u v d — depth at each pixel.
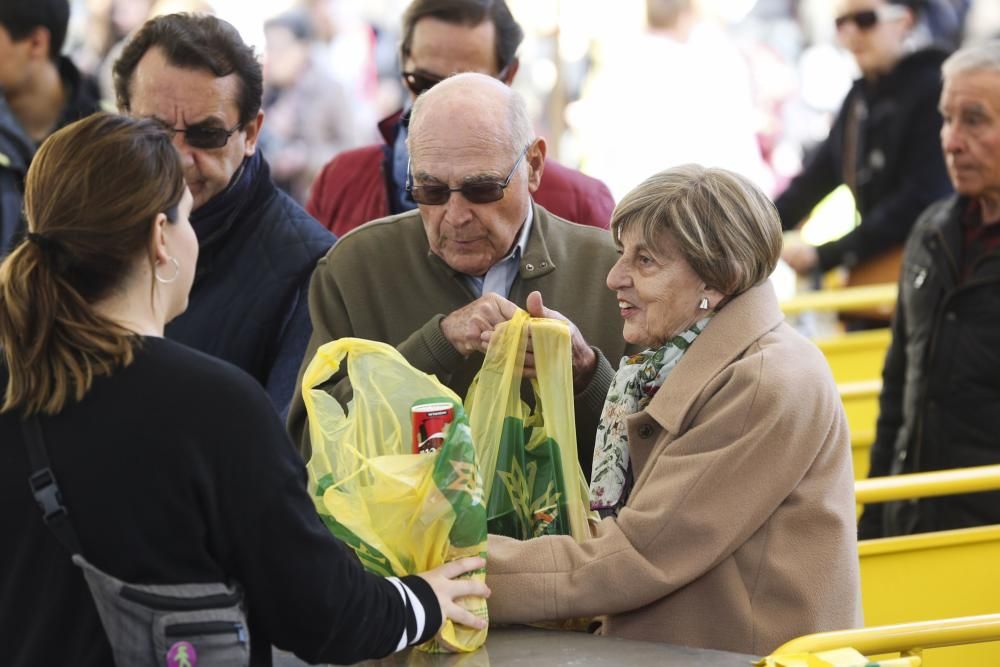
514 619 5.32
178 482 4.18
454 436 5.03
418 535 4.98
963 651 7.00
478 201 6.16
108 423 4.21
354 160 9.31
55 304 4.25
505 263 6.58
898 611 7.27
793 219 13.36
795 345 5.50
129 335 4.30
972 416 8.55
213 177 7.00
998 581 7.37
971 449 8.55
